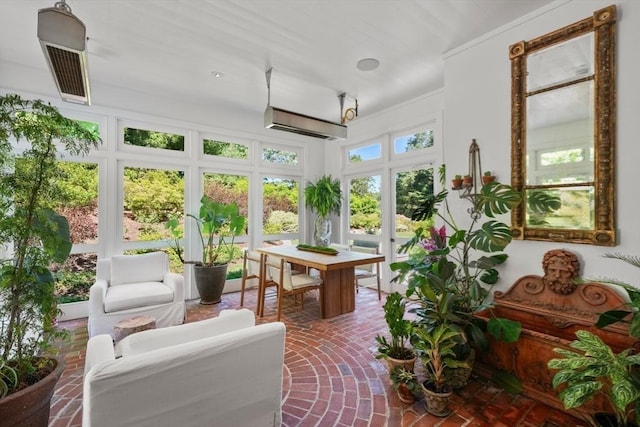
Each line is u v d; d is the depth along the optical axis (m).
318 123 3.65
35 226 1.56
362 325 3.32
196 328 1.51
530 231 2.31
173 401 1.20
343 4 2.22
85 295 3.63
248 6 2.24
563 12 2.17
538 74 2.30
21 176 1.52
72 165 3.55
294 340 2.93
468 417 1.83
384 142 4.80
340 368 2.41
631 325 1.52
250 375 1.42
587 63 2.07
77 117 3.58
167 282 3.46
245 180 4.96
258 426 1.48
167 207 4.23
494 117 2.56
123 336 2.42
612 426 1.47
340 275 3.70
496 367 2.22
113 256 3.45
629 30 1.90
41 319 1.60
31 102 1.60
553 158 2.22
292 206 5.52
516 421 1.79
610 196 1.95
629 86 1.90
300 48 2.83
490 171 2.58
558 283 2.13
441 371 1.93
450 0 2.19
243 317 1.65
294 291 3.42
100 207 3.71
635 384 1.28
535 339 2.00
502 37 2.50
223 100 4.23
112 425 1.07
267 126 3.38
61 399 1.97
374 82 3.61
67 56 2.11
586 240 2.04
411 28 2.53
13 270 1.50
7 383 1.44
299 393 2.08
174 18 2.38
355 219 5.44
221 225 4.22
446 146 2.90
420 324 2.18
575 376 1.42
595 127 2.01
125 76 3.45
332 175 5.73
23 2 2.21
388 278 4.77
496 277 2.47
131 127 3.95
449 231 2.98
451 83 2.86
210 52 2.91
